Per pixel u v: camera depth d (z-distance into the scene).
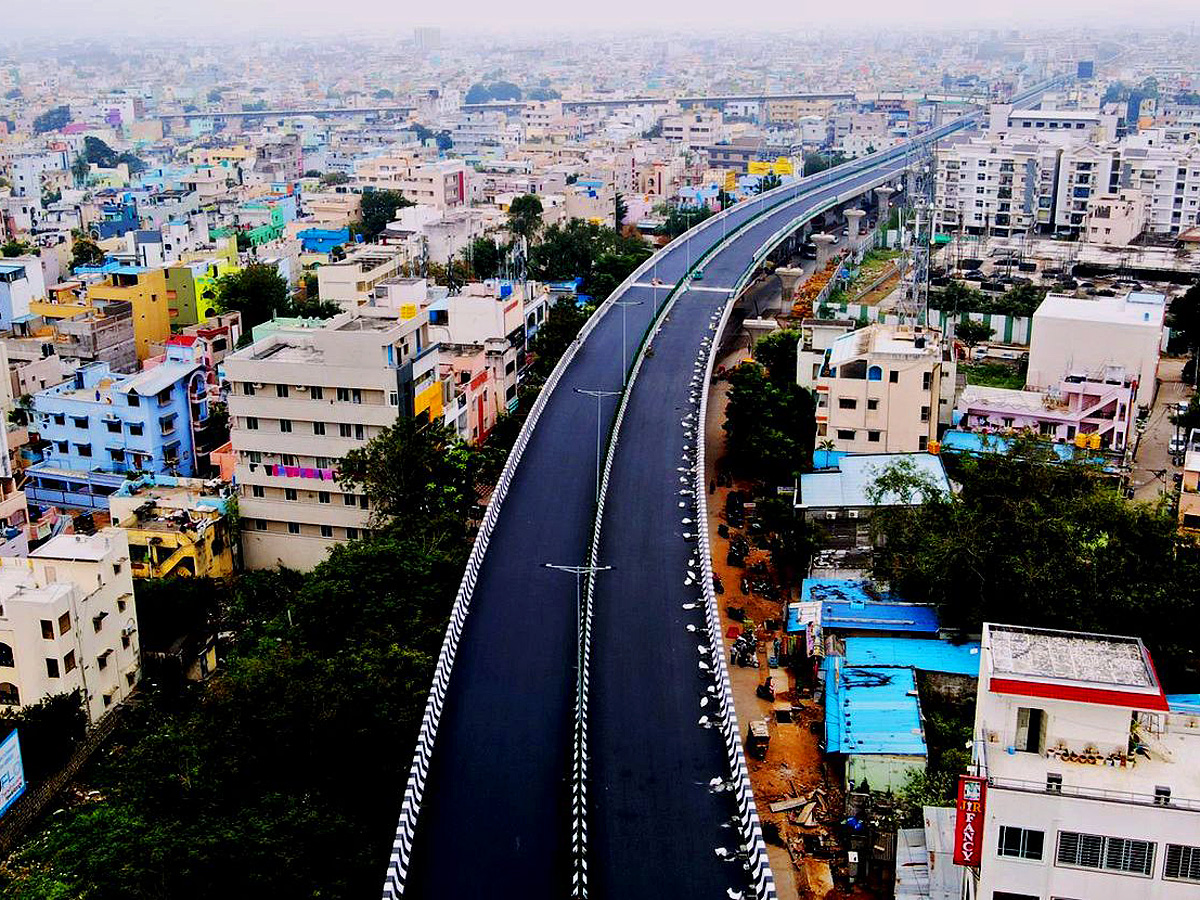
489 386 145.62
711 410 155.00
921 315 175.50
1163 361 175.75
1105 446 131.38
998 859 50.28
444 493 111.12
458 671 79.31
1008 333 189.88
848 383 123.50
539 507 106.12
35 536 118.06
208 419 140.12
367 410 112.62
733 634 99.12
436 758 69.81
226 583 114.00
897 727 77.31
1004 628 56.97
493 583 91.81
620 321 170.00
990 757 52.53
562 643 83.12
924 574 90.19
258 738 74.94
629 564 95.31
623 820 64.56
